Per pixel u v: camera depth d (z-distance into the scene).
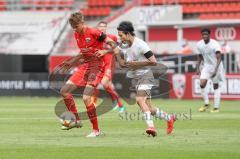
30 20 94.88
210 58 55.84
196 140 32.78
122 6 97.31
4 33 94.44
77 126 36.62
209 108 59.72
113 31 81.38
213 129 38.69
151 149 29.05
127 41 34.25
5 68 88.56
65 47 90.31
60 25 93.38
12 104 65.50
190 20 88.94
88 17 97.31
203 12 91.88
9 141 32.59
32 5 98.19
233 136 34.69
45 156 26.92
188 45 83.75
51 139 33.53
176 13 90.06
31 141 32.59
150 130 34.00
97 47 35.47
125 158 26.30
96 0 98.19
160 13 89.94
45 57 94.31
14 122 44.19
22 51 92.69
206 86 55.78
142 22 90.44
